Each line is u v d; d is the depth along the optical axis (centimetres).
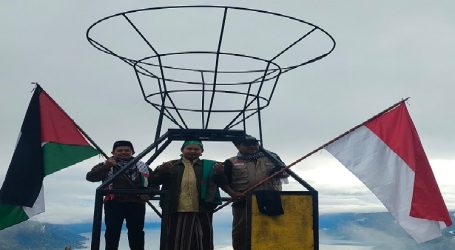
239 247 551
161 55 499
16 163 527
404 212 496
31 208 530
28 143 535
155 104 552
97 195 449
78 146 544
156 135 538
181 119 558
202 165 483
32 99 544
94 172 496
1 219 523
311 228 453
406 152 505
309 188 490
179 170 479
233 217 561
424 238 489
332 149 512
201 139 520
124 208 514
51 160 538
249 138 543
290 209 455
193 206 470
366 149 511
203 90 545
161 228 446
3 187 520
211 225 478
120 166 513
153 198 525
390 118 515
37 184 532
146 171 528
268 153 553
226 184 486
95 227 443
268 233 450
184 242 463
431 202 497
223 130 521
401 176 501
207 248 470
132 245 520
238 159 553
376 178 504
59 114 547
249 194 455
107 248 507
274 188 545
